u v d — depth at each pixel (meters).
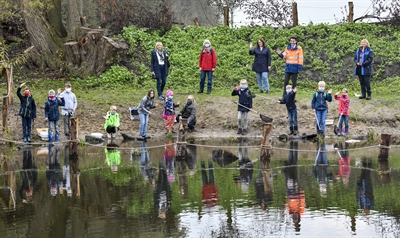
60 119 20.58
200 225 8.84
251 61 26.34
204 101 22.17
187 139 18.98
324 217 9.13
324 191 10.79
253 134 19.64
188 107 20.08
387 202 9.90
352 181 11.59
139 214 9.45
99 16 40.78
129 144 17.97
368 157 14.64
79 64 25.66
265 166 13.52
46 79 24.91
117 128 19.69
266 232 8.45
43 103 21.31
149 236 8.36
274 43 27.23
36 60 25.83
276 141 18.27
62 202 10.29
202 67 22.98
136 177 12.38
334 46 26.61
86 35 25.44
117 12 28.73
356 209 9.52
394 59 25.38
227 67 26.02
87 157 15.30
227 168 13.34
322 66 25.70
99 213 9.55
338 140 18.23
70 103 18.58
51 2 28.23
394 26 27.83
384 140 14.12
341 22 28.91
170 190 11.09
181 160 14.64
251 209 9.66
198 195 10.66
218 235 8.34
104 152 16.25
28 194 10.94
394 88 23.72
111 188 11.32
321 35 27.45
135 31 27.92
